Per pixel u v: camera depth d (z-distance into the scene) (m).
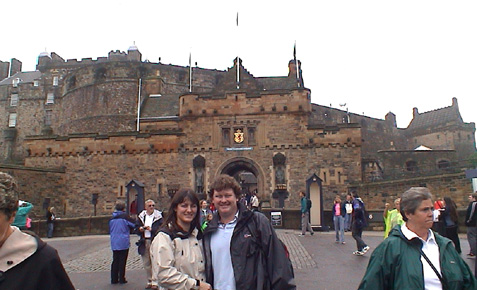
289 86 49.75
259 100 31.22
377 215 21.70
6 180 2.65
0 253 2.57
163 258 4.04
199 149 31.09
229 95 31.47
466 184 24.91
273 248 4.16
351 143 30.09
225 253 4.23
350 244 15.66
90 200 31.56
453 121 65.06
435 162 44.12
